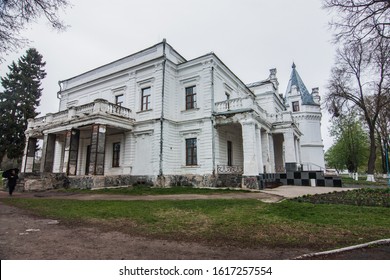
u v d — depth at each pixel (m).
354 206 7.94
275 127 21.94
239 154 21.20
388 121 32.28
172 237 5.07
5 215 7.53
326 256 3.88
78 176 16.86
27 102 34.03
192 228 5.77
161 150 17.25
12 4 6.51
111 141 20.48
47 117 21.30
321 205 8.31
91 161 16.41
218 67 19.38
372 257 3.83
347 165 43.44
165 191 14.18
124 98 20.59
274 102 26.70
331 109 27.92
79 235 5.22
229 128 18.83
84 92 23.50
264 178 16.41
